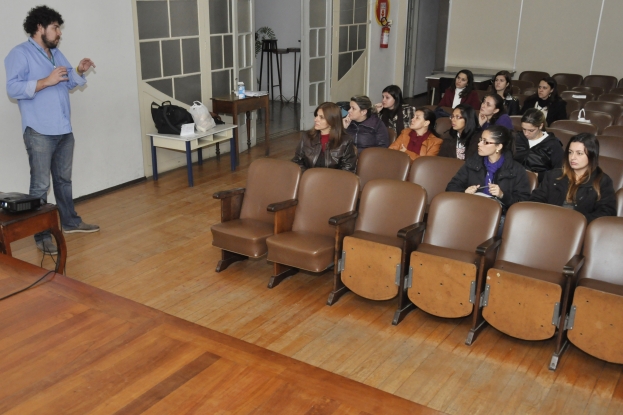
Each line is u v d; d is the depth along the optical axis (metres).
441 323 3.32
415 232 3.26
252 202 4.03
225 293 3.68
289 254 3.53
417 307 3.47
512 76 9.73
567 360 2.95
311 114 8.62
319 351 3.02
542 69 9.50
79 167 5.39
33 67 4.00
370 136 4.74
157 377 2.08
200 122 5.99
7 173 4.79
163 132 5.94
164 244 4.46
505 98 6.45
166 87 6.26
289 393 2.01
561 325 2.85
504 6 9.52
